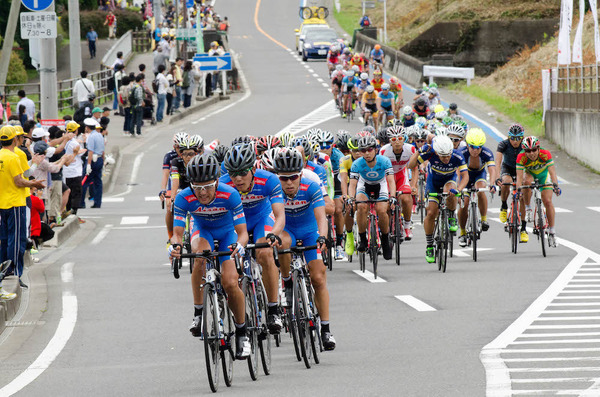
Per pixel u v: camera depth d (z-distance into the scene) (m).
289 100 108.75
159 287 32.47
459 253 39.03
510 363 20.03
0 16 144.25
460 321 25.25
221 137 83.94
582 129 74.38
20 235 30.38
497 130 85.00
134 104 85.56
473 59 131.12
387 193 33.19
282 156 21.30
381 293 30.05
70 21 99.62
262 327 20.66
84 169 56.41
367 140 31.88
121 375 20.50
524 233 39.03
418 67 118.25
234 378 20.16
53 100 54.81
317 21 156.38
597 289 29.70
